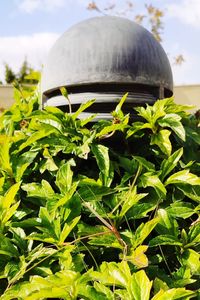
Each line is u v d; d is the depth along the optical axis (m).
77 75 2.21
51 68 2.32
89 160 2.17
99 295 1.53
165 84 2.34
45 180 1.96
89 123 2.24
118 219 1.79
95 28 2.27
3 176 2.04
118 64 2.18
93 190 1.88
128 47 2.21
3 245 1.74
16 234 1.81
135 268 1.67
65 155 2.13
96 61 2.19
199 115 2.62
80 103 2.24
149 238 1.92
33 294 1.46
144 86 2.26
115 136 2.14
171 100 2.17
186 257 1.76
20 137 2.12
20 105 2.50
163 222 1.81
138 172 1.82
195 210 1.87
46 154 2.01
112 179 1.95
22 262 1.69
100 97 2.22
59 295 1.49
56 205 1.73
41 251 1.66
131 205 1.76
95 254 1.82
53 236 1.74
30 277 1.56
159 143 2.03
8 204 1.78
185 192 1.93
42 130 2.00
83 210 1.87
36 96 2.59
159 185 1.89
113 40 2.21
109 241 1.71
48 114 2.10
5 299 1.58
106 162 1.94
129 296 1.47
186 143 2.18
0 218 1.79
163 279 1.71
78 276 1.55
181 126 2.01
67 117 2.12
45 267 1.69
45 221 1.78
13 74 16.44
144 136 2.20
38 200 1.96
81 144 2.07
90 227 1.79
